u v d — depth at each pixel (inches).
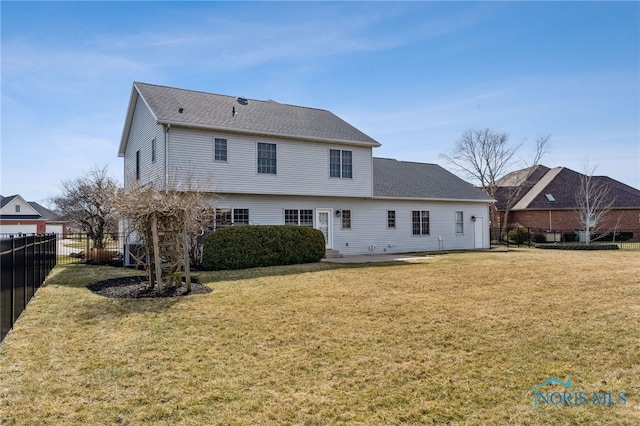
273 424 143.8
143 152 706.8
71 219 915.4
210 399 161.3
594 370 188.7
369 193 805.2
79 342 222.8
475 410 155.2
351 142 769.6
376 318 275.1
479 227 1030.4
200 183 606.5
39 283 378.9
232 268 538.3
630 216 1243.8
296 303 317.4
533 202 1259.8
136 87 689.0
